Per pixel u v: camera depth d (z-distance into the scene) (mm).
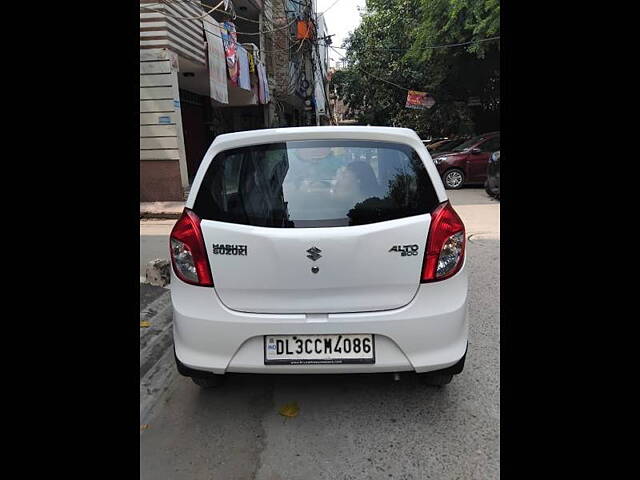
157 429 2326
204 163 2293
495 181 9852
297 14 21094
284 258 2084
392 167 2246
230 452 2139
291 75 19359
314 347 2113
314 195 2188
